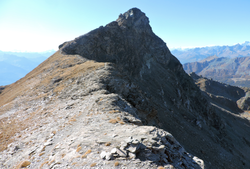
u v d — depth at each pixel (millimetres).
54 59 75812
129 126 15820
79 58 69438
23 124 27688
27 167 13773
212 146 69812
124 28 117250
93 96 28375
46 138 19062
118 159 10445
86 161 11023
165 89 111062
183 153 12289
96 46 89688
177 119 72438
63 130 19688
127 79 40281
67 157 12383
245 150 118125
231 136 130875
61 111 27562
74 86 38375
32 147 17953
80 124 19484
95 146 12648
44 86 47219
